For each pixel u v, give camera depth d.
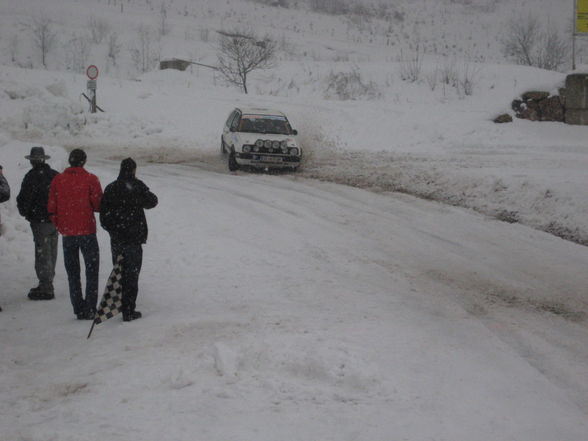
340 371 5.12
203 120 25.11
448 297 7.64
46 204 7.59
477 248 9.91
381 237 10.52
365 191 14.37
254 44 37.59
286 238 10.30
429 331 6.43
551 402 4.88
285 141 16.41
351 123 23.75
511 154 19.41
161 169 16.92
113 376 5.26
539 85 24.56
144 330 6.46
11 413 4.60
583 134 22.48
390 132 22.92
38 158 7.57
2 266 8.98
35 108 23.56
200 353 5.66
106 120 24.11
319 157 19.19
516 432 4.35
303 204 12.91
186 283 8.13
